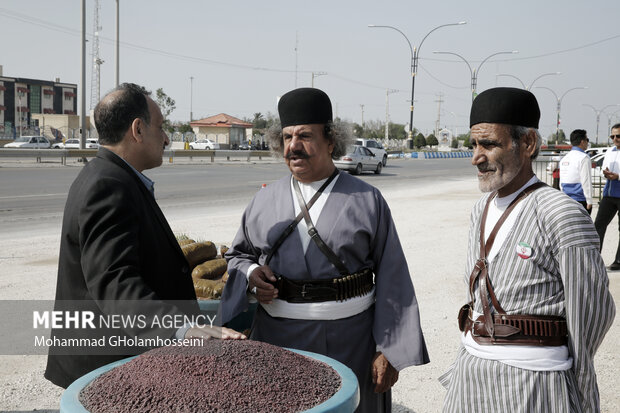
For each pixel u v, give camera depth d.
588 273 2.01
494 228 2.21
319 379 1.95
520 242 2.12
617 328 5.48
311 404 1.78
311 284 2.63
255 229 2.82
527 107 2.17
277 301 2.70
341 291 2.62
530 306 2.10
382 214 2.75
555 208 2.08
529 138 2.19
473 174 27.97
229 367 1.85
